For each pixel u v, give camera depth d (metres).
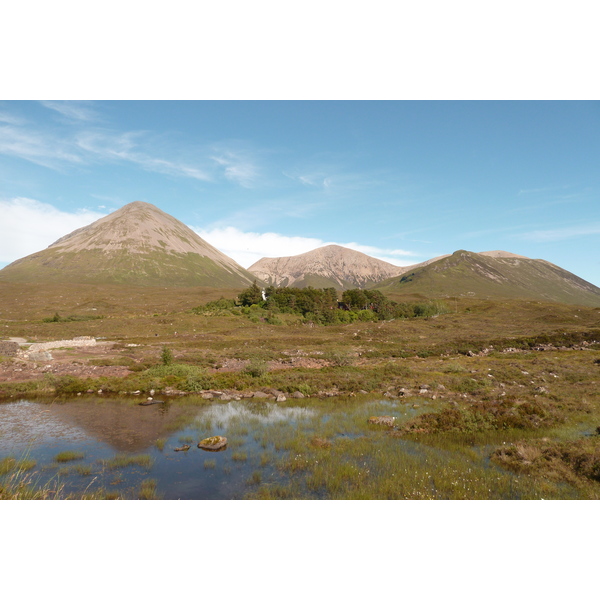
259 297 115.62
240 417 19.22
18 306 115.69
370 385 26.95
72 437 16.02
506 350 51.09
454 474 11.65
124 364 34.84
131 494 10.43
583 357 40.47
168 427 17.47
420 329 80.81
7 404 22.14
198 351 46.25
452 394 24.38
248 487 10.96
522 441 14.86
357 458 13.27
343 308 123.50
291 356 43.69
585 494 10.29
